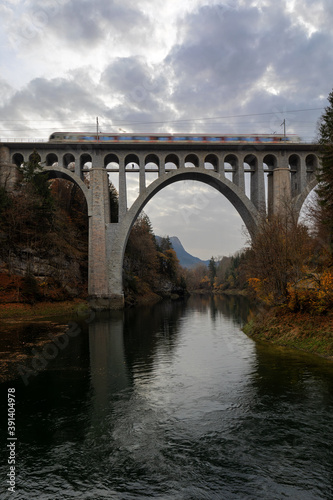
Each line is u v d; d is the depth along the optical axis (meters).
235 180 51.03
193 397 11.72
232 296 104.06
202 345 21.36
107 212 48.44
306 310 22.56
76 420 9.95
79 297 48.72
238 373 14.56
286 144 48.28
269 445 8.27
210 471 7.20
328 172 25.20
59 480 6.97
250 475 7.02
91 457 7.88
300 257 23.84
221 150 49.69
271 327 23.58
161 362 16.94
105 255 47.25
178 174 48.81
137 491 6.56
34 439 8.82
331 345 17.20
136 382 13.62
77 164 48.22
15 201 43.34
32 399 11.80
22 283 40.41
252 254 29.42
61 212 54.91
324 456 7.72
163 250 104.69
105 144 47.38
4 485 6.79
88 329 29.03
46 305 40.69
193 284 174.75
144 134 48.34
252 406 10.76
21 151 48.31
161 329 29.03
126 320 35.78
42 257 45.03
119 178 48.47
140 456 7.87
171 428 9.34
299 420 9.66
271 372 14.51
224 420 9.77
